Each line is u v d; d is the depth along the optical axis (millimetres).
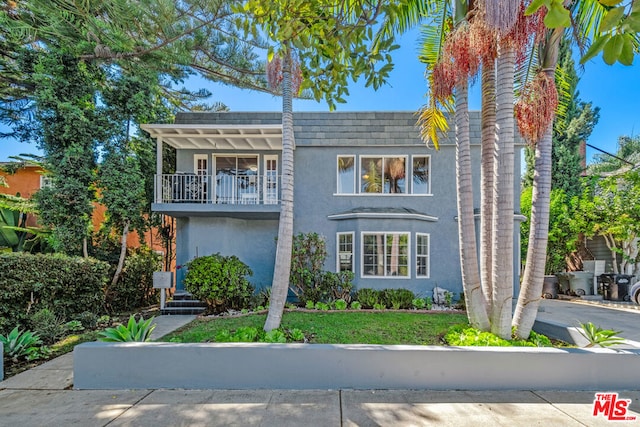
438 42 6906
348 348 4496
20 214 11695
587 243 14945
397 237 10461
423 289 10516
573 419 3654
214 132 10125
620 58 1772
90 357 4434
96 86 10125
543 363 4410
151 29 9172
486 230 5832
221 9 9227
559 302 12180
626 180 12570
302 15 3855
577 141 16297
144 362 4441
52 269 7230
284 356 4465
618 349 4578
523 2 4617
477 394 4258
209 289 8773
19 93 10602
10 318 6398
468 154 5734
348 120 11492
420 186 11266
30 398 4125
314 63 4477
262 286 11195
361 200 11242
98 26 8641
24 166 12680
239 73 12938
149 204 11805
